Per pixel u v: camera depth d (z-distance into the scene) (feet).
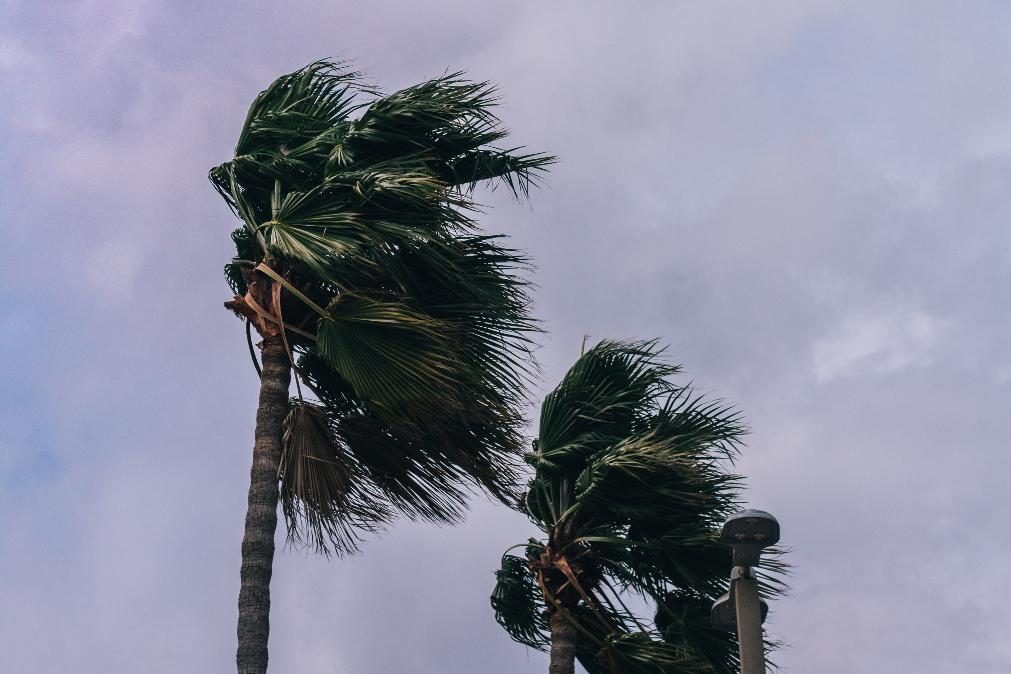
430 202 33.32
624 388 41.22
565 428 40.88
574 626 39.01
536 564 39.81
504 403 32.68
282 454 34.47
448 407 32.07
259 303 34.63
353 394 34.91
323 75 37.83
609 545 39.42
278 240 33.53
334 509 34.68
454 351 32.24
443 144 36.22
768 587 37.40
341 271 32.91
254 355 35.12
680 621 38.45
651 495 37.88
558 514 40.42
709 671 38.01
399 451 34.68
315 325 34.78
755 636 22.66
